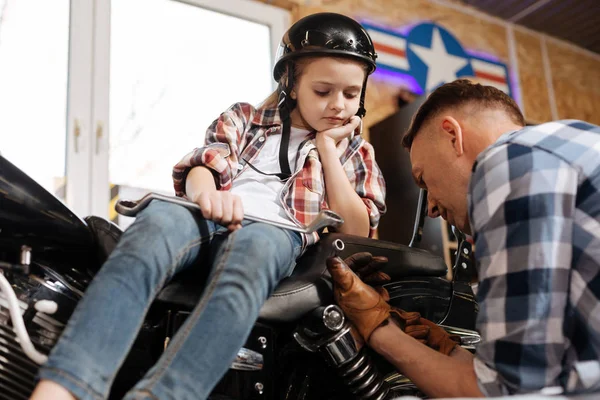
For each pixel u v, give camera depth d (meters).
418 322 1.00
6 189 0.85
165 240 0.82
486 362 0.80
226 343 0.77
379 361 1.01
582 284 0.78
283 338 0.95
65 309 0.88
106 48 2.42
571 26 3.67
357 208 1.13
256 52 2.76
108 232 0.92
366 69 1.16
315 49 1.11
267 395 0.88
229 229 0.88
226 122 1.14
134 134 2.41
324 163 1.15
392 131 2.72
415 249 1.09
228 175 1.07
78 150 2.27
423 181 1.06
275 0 2.84
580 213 0.79
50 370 0.69
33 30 2.33
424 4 3.29
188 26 2.64
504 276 0.79
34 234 0.88
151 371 0.74
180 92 2.54
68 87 2.32
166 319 0.86
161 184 2.41
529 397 0.74
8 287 0.80
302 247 0.99
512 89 3.46
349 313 0.93
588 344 0.77
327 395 0.96
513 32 3.59
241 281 0.81
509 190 0.80
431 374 0.87
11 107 2.22
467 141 0.96
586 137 0.84
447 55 3.25
